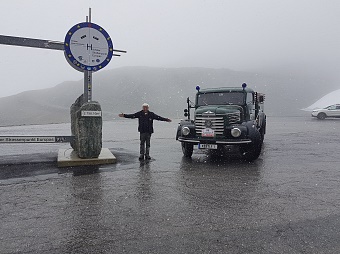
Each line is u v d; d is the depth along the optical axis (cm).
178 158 866
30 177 610
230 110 826
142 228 353
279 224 363
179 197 476
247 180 591
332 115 3067
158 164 765
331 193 498
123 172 663
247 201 454
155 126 2373
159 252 293
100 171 672
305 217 387
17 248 303
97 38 816
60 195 487
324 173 655
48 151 976
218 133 805
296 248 300
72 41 789
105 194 493
